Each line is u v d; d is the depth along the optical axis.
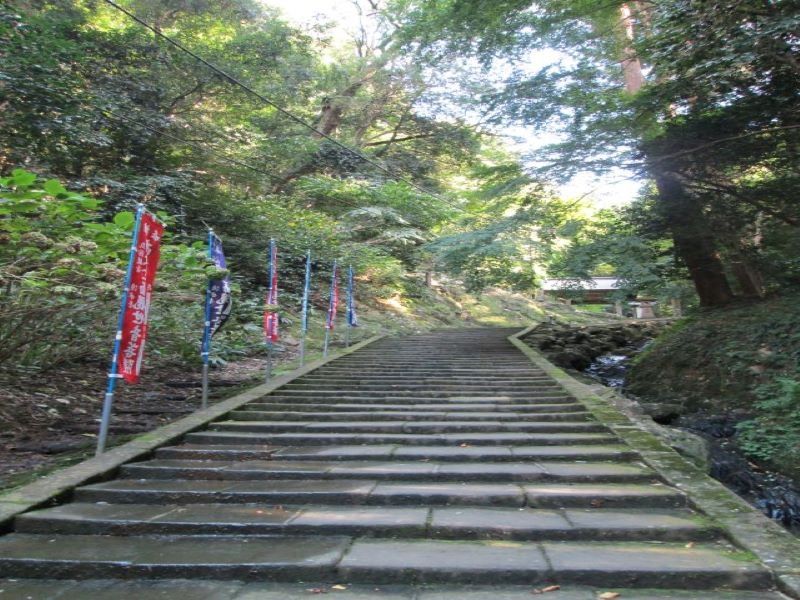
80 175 11.05
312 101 20.45
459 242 11.95
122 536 3.41
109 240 4.95
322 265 16.09
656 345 12.59
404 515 3.59
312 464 4.79
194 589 2.77
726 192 9.78
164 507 3.84
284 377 8.62
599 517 3.54
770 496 6.76
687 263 12.36
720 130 8.90
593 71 10.03
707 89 8.04
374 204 18.97
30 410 5.98
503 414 6.51
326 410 6.95
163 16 15.09
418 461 4.93
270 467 4.64
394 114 21.36
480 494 3.87
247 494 3.97
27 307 4.99
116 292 4.96
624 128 9.23
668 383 11.06
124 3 14.50
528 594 2.67
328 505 3.89
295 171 19.02
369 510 3.74
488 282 13.20
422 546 3.19
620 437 5.37
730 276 13.57
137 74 12.48
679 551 3.06
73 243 4.50
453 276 13.77
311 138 18.23
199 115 14.19
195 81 13.60
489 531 3.32
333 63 20.78
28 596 2.70
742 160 9.27
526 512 3.68
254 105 15.71
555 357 13.44
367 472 4.45
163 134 12.03
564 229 11.01
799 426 7.52
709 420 8.93
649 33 9.75
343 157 19.86
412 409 6.94
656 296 14.45
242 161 14.87
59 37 10.63
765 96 8.13
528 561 2.91
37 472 4.38
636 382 11.93
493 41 10.21
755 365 9.44
